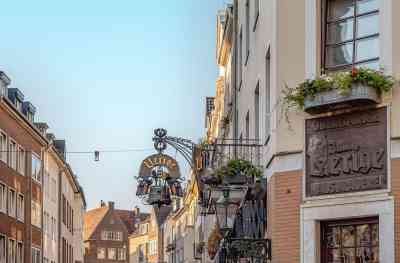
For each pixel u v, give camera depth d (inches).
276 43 644.1
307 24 629.6
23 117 2347.4
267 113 719.1
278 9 649.0
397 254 557.0
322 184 600.4
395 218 560.1
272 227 640.4
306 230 604.4
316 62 621.6
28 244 2433.6
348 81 573.9
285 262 615.8
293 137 622.5
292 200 616.7
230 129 1334.9
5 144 2202.3
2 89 2269.9
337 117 596.1
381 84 569.6
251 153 794.2
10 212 2255.2
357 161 582.2
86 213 5792.3
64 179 3240.7
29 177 2460.6
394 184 563.5
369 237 581.9
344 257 593.0
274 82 647.1
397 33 581.3
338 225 598.9
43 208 2689.5
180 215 3708.2
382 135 573.0
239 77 1117.7
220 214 864.3
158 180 1039.6
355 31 611.5
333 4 625.3
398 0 584.7
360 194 578.2
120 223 5625.0
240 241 666.2
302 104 605.0
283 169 625.6
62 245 3166.8
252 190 728.3
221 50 1513.3
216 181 768.9
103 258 5521.7
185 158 929.5
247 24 984.3
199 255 2383.1
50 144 2714.1
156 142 919.7
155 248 5073.8
